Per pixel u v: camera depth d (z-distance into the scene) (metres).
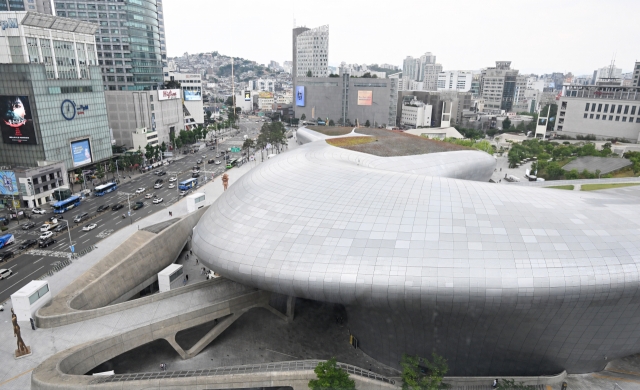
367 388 35.28
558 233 35.41
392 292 33.47
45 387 31.25
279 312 48.03
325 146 84.69
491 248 34.31
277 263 36.38
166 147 150.38
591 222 36.78
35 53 97.88
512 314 33.59
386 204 40.59
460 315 34.41
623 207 39.97
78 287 48.66
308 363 36.41
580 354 36.75
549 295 32.19
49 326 39.91
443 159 80.44
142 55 160.75
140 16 157.00
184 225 65.25
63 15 147.50
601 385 36.72
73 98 106.12
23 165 99.88
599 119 167.50
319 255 36.03
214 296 45.03
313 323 47.72
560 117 183.25
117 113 139.75
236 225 42.25
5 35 94.88
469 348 37.78
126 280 51.97
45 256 64.50
